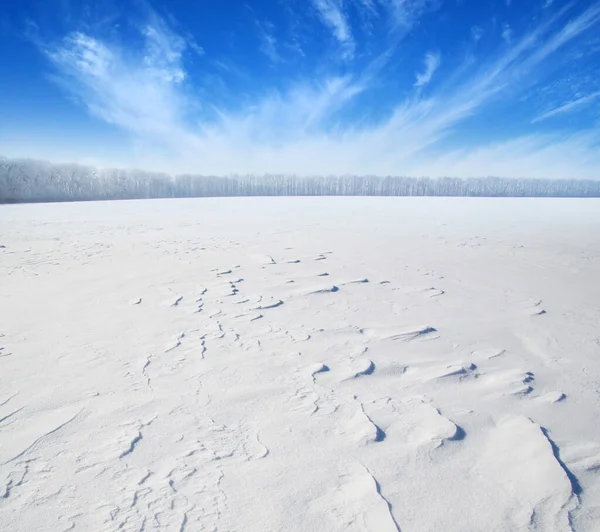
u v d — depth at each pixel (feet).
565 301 15.12
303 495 4.94
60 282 17.93
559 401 7.43
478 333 11.54
